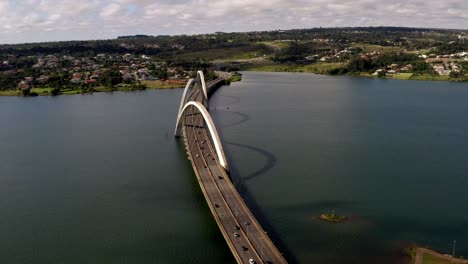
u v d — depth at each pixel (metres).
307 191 126.12
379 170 143.75
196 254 95.06
